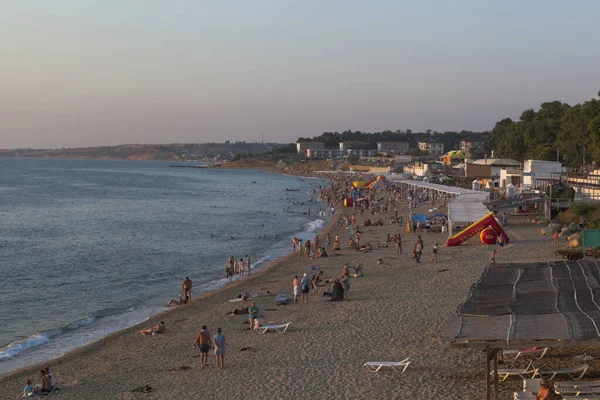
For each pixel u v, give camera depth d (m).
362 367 20.64
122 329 30.38
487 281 19.52
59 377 22.94
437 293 31.41
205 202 123.38
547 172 76.88
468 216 49.69
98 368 23.83
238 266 44.75
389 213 86.81
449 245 49.09
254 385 20.03
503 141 131.75
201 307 34.03
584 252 31.03
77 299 37.72
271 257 53.00
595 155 72.44
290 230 73.75
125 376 22.47
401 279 36.50
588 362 17.80
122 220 87.19
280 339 25.56
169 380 21.47
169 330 29.31
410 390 17.94
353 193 105.62
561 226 52.28
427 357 20.89
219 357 22.34
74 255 54.81
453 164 139.12
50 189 163.12
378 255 48.22
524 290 17.95
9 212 99.69
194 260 52.28
